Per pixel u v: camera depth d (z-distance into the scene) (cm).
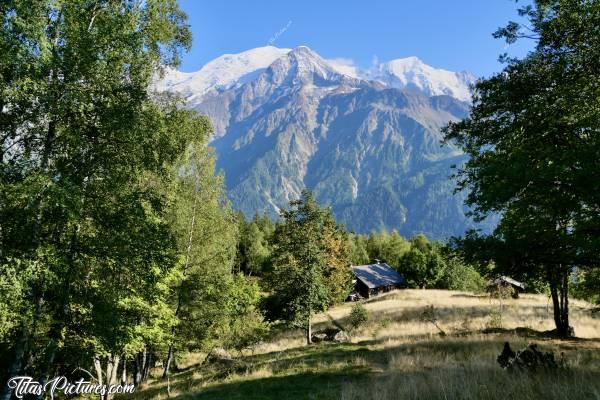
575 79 1422
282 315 2770
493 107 1666
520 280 1177
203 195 2441
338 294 4928
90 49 1059
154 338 1650
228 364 2155
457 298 5297
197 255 2348
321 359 1881
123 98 1170
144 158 1259
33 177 984
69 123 1134
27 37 960
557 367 1058
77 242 1201
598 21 1337
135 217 1195
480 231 1155
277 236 2977
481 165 1527
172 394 1567
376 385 1116
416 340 2209
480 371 1096
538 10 1487
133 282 1363
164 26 1367
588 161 948
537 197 1085
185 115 1539
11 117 1077
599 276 1616
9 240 1013
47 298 1261
